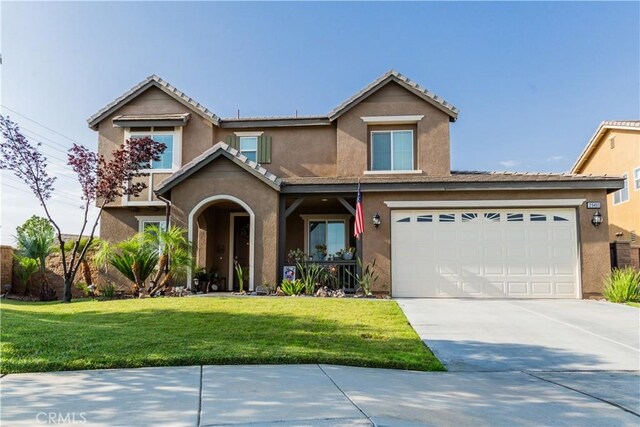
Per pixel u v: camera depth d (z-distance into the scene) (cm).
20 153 1502
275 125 1870
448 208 1555
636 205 2350
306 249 1927
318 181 1591
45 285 1725
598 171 2755
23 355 674
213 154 1566
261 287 1500
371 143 1811
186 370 629
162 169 1828
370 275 1522
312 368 653
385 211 1568
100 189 1531
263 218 1548
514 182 1510
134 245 1520
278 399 505
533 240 1521
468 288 1519
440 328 973
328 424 432
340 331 895
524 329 967
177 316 1030
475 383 609
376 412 468
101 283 1814
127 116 1867
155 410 466
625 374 669
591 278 1482
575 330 959
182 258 1492
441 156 1750
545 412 493
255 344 774
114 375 600
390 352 750
